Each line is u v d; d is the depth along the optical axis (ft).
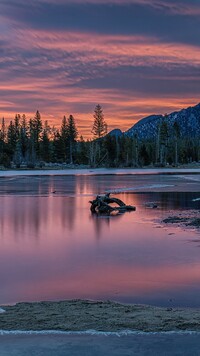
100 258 49.49
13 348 22.94
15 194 145.69
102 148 514.68
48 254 51.78
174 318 28.14
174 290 37.11
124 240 60.49
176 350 22.61
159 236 63.36
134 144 538.06
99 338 24.35
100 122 513.86
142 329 25.89
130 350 22.63
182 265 45.75
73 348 22.90
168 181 217.36
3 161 443.73
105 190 161.38
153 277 41.24
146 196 134.00
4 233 67.00
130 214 90.33
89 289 37.68
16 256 50.78
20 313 29.81
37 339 24.26
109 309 30.96
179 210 96.12
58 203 114.93
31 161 483.92
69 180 232.73
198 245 56.29
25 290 37.47
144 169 443.73
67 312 30.01
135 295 35.83
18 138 521.24
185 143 636.48
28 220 81.87
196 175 288.92
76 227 73.05
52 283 39.58
